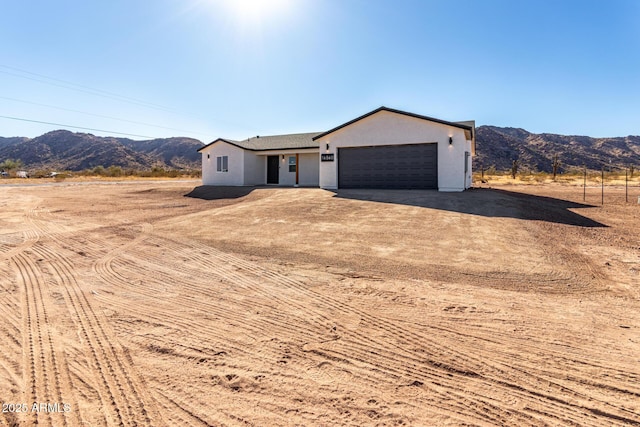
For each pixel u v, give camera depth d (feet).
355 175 59.67
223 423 7.56
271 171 83.25
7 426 7.47
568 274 16.75
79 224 32.94
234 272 18.04
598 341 10.71
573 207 42.27
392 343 10.80
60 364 9.86
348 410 7.90
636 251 21.07
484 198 43.21
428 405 8.06
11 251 23.02
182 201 52.70
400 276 16.84
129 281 16.94
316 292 15.02
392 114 56.24
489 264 18.44
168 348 10.70
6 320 12.69
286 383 8.93
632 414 7.68
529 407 7.95
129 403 8.23
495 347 10.47
